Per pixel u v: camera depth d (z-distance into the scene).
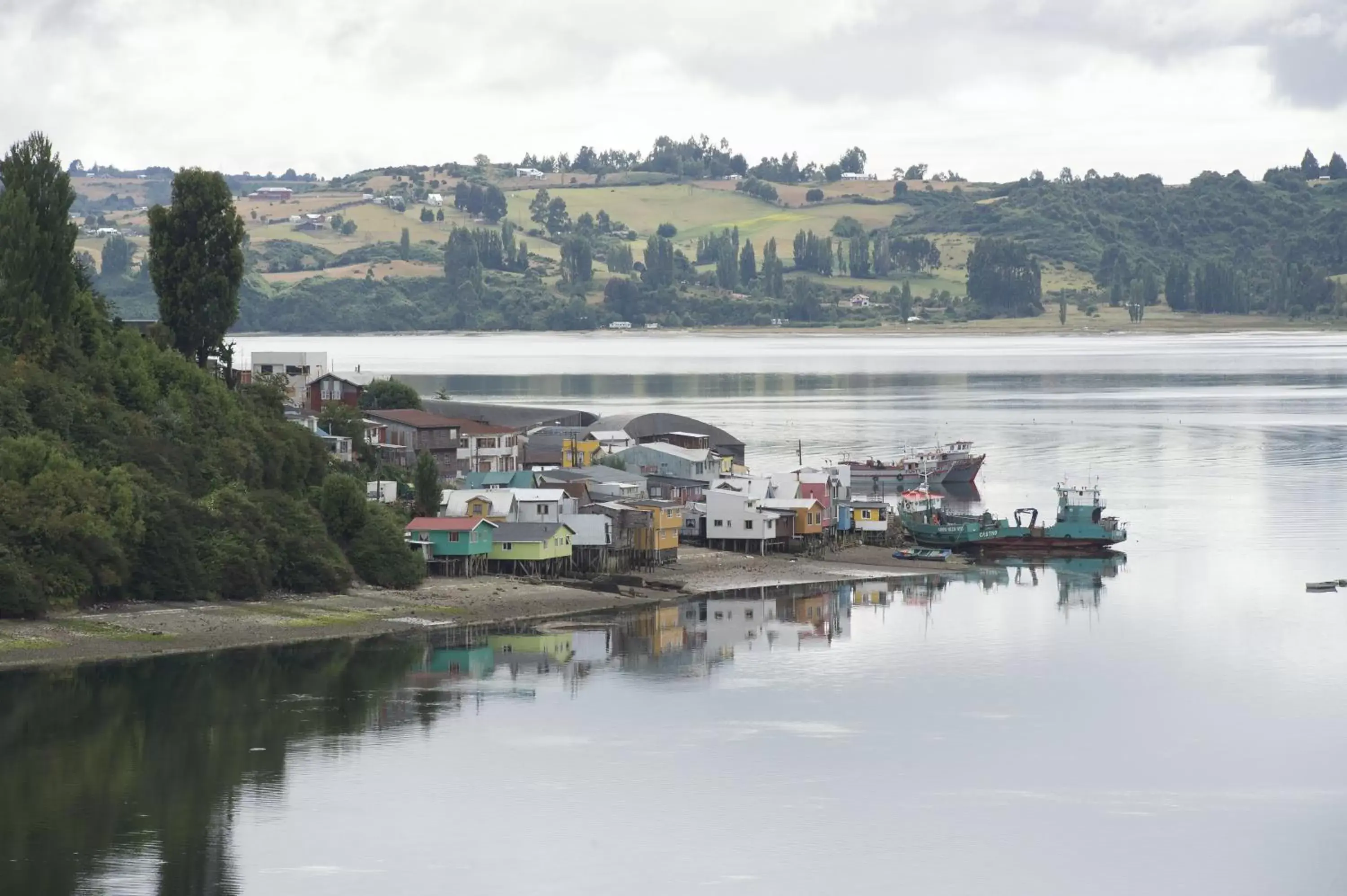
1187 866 141.38
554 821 150.00
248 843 143.25
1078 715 183.50
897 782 160.75
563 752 169.12
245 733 173.00
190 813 150.00
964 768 165.12
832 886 137.00
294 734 173.00
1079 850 144.50
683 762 166.25
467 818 150.50
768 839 146.38
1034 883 138.25
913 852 143.75
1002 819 151.50
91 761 162.62
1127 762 166.88
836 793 157.88
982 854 143.62
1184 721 180.75
